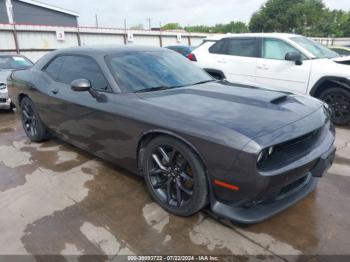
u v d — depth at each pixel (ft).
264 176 6.48
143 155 8.89
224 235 7.58
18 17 89.81
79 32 65.05
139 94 9.25
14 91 14.88
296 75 17.71
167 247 7.22
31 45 58.18
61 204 9.12
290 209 8.66
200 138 7.03
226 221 8.13
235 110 7.80
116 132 9.39
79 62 11.39
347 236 7.45
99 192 9.75
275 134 6.74
